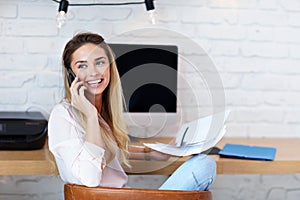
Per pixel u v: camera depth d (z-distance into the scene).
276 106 3.00
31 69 2.78
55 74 2.79
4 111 2.74
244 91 2.96
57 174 2.20
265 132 3.00
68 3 2.53
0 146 2.36
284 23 2.96
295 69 2.99
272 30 2.95
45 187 2.89
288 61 2.98
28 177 2.87
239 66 2.94
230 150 2.49
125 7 2.81
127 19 2.81
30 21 2.75
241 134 2.98
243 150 2.50
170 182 2.01
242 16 2.91
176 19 2.86
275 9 2.94
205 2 2.88
